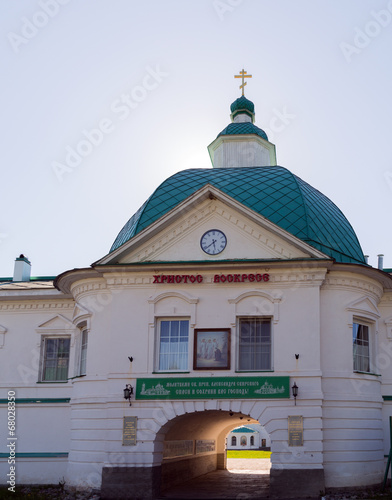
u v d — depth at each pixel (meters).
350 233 26.48
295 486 20.77
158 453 22.27
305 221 24.16
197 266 22.86
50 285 30.25
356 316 23.61
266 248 22.88
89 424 23.06
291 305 22.42
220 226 23.33
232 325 22.48
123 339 22.98
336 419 21.94
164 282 23.22
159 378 22.33
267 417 21.50
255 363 22.39
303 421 21.28
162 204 25.64
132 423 22.08
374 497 20.23
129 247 23.33
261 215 22.67
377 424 23.11
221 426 32.12
